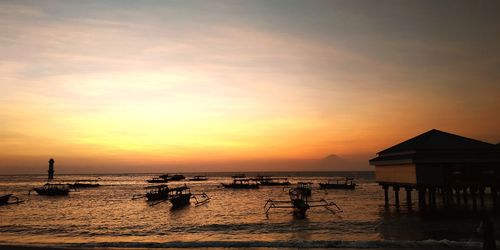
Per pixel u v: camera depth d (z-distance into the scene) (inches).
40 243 1183.6
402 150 1764.3
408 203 1990.7
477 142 1713.8
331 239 1224.2
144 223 1744.6
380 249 1043.3
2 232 1487.5
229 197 3481.8
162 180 6983.3
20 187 5629.9
